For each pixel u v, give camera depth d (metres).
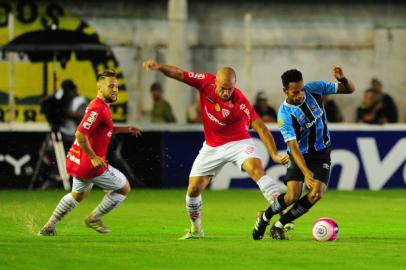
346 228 29.27
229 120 24.48
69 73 55.00
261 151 48.50
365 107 52.25
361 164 49.50
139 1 56.50
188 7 57.00
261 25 57.59
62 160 48.41
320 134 23.94
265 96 54.59
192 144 49.31
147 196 43.78
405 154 49.91
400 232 27.81
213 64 57.28
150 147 48.91
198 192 24.75
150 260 20.05
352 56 58.47
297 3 57.91
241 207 37.84
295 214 24.17
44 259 20.14
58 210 25.48
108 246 22.70
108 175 25.39
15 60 54.31
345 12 58.34
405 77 58.66
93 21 56.28
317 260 20.12
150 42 56.59
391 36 58.59
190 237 25.02
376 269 18.88
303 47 58.09
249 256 20.75
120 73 56.16
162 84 56.19
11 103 53.44
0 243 23.36
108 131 25.17
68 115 48.19
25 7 55.56
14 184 48.28
